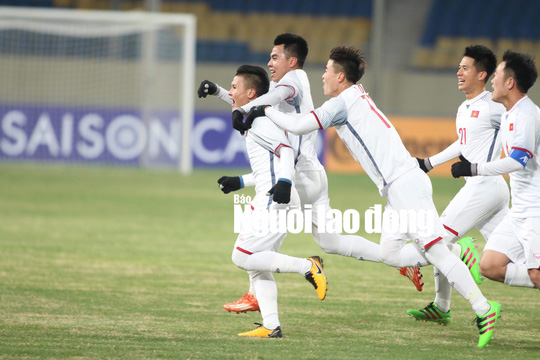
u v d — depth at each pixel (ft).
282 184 54.13
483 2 262.47
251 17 261.65
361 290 77.36
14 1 249.34
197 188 172.14
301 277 84.33
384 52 243.81
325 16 264.52
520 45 253.24
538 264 54.08
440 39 254.06
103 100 221.05
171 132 212.84
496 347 54.54
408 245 59.31
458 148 66.33
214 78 234.79
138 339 54.80
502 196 64.54
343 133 57.16
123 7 253.24
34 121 211.61
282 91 58.65
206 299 71.00
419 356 51.19
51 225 116.67
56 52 220.43
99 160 213.46
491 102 64.54
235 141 215.31
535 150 53.98
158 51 212.64
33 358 48.98
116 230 113.80
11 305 66.23
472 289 54.95
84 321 60.59
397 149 56.24
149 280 79.66
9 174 187.11
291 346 53.62
